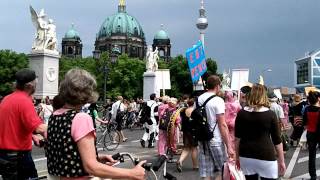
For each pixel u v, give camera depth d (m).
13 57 98.94
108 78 123.31
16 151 6.81
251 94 6.90
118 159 4.59
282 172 7.05
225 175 7.25
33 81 6.98
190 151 13.47
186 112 13.12
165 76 29.44
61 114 3.81
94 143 3.77
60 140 3.72
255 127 6.76
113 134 20.94
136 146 21.38
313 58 124.00
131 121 34.50
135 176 3.75
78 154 3.71
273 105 17.16
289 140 21.48
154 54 51.25
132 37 187.25
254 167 6.82
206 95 8.45
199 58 17.03
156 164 4.42
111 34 185.25
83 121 3.72
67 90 3.88
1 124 6.82
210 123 8.28
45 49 31.80
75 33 195.50
